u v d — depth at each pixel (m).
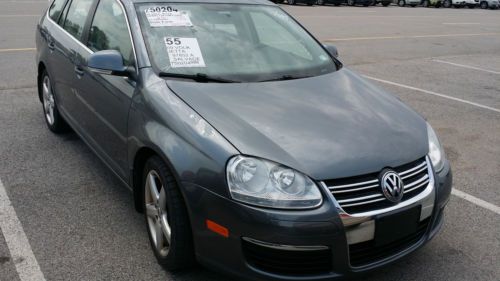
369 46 12.74
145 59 3.28
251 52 3.63
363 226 2.51
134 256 3.15
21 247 3.19
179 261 2.85
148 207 3.11
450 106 7.20
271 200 2.44
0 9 16.16
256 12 4.12
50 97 5.12
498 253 3.38
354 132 2.81
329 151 2.61
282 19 4.26
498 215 3.93
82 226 3.47
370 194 2.55
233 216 2.47
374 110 3.13
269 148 2.56
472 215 3.91
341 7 28.70
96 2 4.20
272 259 2.47
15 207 3.68
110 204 3.79
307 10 24.09
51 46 4.82
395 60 10.92
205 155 2.58
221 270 2.61
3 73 7.54
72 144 4.95
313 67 3.72
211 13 3.84
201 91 3.05
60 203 3.77
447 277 3.09
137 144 3.06
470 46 14.05
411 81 8.80
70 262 3.06
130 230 3.45
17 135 5.11
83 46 4.11
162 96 3.00
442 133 5.97
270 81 3.35
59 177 4.20
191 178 2.60
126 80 3.35
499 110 7.08
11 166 4.37
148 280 2.92
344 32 15.40
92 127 3.95
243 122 2.75
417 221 2.74
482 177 4.69
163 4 3.72
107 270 3.00
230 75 3.33
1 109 5.90
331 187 2.49
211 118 2.76
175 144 2.72
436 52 12.50
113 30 3.74
